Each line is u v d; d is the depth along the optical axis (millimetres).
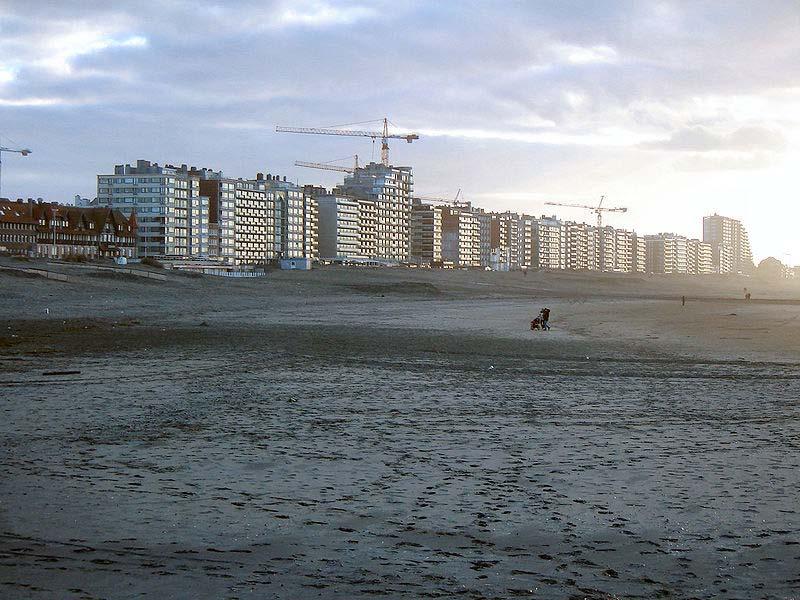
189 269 159250
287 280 154125
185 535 10430
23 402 22500
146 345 42594
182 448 16234
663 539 10367
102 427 18578
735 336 54844
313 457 15477
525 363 35875
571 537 10453
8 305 76500
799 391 26250
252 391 25312
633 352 42188
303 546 10023
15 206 164750
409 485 13258
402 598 8305
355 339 49812
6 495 12297
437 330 60812
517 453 15992
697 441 17297
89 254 175000
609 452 16094
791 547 10031
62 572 8992
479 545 10117
